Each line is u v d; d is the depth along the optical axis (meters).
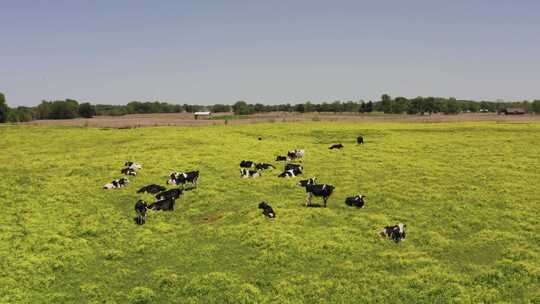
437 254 23.56
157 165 41.44
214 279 21.38
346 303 19.53
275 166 41.19
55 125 83.25
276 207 30.22
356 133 62.28
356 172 38.44
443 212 28.89
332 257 23.27
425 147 49.25
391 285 20.62
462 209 29.22
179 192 33.06
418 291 20.12
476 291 19.95
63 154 48.88
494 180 35.28
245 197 32.88
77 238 26.50
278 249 24.05
